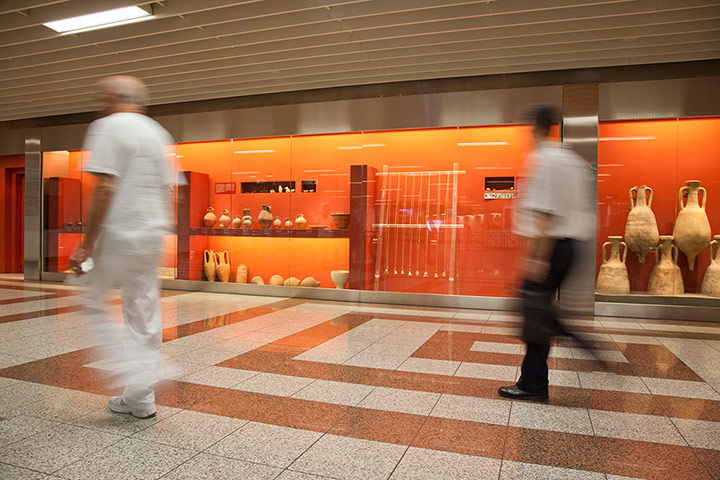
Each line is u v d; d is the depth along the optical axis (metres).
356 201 7.66
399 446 2.40
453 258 7.18
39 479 2.00
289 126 7.99
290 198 8.05
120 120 2.50
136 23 5.97
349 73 7.51
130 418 2.70
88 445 2.34
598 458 2.29
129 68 7.21
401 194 7.44
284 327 5.43
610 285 6.59
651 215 6.50
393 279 7.47
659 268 6.48
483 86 7.64
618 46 6.11
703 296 6.34
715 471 2.17
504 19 5.56
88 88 8.21
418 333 5.20
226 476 2.05
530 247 3.01
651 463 2.24
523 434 2.57
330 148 7.81
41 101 9.05
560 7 5.06
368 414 2.84
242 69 7.28
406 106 7.34
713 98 6.28
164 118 8.78
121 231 2.44
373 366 3.88
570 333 3.11
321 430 2.59
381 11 5.32
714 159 6.36
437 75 7.27
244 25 5.86
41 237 9.63
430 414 2.85
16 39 6.19
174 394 3.14
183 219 8.67
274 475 2.07
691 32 5.75
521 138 6.89
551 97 6.72
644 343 4.85
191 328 5.29
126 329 2.58
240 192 8.33
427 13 5.49
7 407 2.84
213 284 8.48
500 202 6.97
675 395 3.24
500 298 6.95
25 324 5.25
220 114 8.41
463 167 7.14
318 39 6.23
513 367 3.88
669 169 6.48
